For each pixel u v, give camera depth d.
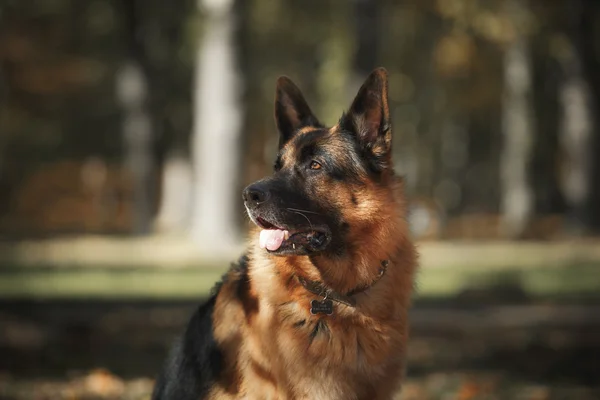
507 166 39.06
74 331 12.30
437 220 39.69
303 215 5.32
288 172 5.52
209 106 27.33
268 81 38.44
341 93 29.23
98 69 41.88
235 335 5.25
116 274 20.66
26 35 39.69
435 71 36.03
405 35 36.00
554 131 40.44
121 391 8.62
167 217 40.25
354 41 16.06
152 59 35.34
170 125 40.00
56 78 41.84
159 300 15.65
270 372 5.09
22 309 14.18
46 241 35.81
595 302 15.55
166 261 24.31
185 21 31.00
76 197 48.91
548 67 38.03
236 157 27.38
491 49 34.56
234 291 5.42
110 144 46.06
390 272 5.35
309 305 5.11
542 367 10.01
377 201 5.39
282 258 5.22
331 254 5.25
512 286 17.09
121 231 43.81
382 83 5.51
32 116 43.62
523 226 36.91
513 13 28.45
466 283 17.48
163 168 43.59
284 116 6.18
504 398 8.38
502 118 42.75
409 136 42.56
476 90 36.50
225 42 27.00
